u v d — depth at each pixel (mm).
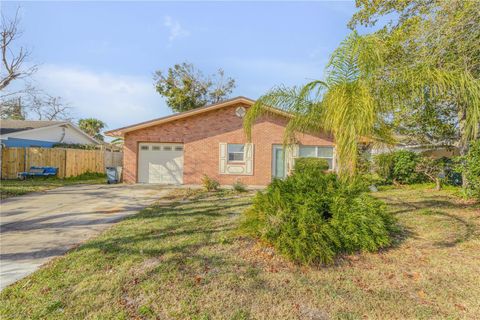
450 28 6121
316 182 4980
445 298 2965
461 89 4137
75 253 4078
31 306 2697
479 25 5973
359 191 4891
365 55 4223
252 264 3752
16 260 3900
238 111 13789
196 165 13797
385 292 3082
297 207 4422
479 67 6227
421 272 3576
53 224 5926
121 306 2723
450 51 6328
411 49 6906
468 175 7887
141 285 3119
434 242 4672
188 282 3205
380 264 3830
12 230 5461
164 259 3861
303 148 13617
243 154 13758
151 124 13586
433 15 6711
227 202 8461
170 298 2875
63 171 15836
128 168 13820
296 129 5824
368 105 3998
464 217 6250
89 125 35438
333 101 4293
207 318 2564
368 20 9211
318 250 3764
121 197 9609
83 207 7828
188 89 28984
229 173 13742
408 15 8133
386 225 4816
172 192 10836
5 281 3240
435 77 4188
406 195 9484
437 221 5914
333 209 4422
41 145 19750
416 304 2846
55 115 24938
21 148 15203
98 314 2584
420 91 4430
